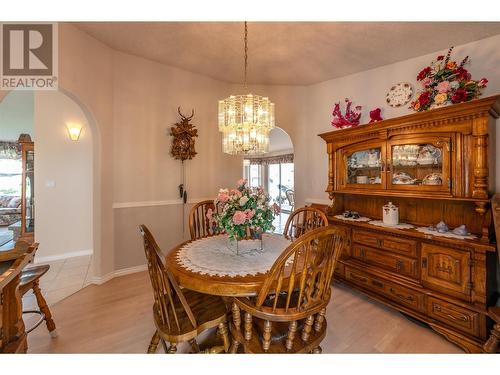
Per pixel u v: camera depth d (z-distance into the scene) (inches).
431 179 77.1
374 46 92.7
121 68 108.7
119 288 98.0
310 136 139.2
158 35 93.6
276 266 42.5
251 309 45.3
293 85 139.5
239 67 118.6
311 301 46.3
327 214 107.0
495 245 62.4
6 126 212.1
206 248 67.2
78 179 142.6
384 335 70.1
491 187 70.7
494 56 80.2
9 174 270.1
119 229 110.3
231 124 80.9
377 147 90.8
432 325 69.1
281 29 85.0
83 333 69.9
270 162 345.4
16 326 39.6
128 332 70.6
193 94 128.4
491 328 61.6
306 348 45.3
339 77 125.0
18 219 243.9
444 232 73.7
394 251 81.7
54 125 135.7
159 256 44.9
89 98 95.3
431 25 77.5
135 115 113.1
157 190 120.1
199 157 132.1
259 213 63.7
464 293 64.8
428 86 79.5
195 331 49.0
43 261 131.7
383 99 108.4
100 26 88.4
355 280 91.7
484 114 63.9
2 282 33.5
